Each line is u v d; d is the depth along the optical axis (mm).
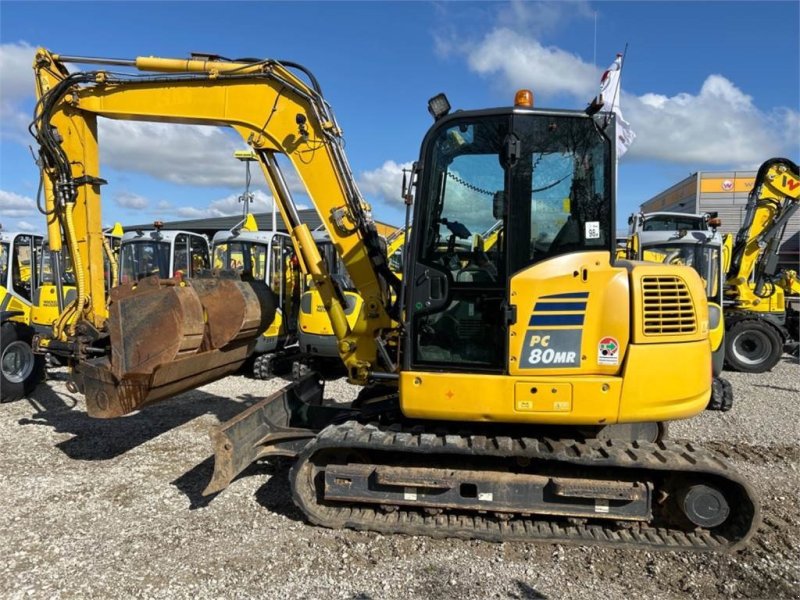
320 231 7875
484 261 3803
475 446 3750
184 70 4727
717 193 29812
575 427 4082
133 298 4312
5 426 6281
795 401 8086
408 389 3809
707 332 3939
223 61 4727
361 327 4590
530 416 3678
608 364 3676
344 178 4566
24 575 3391
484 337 3818
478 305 3830
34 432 6070
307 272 4781
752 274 11711
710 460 3689
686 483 3770
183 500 4430
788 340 12203
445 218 3857
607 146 3725
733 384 9391
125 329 4312
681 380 3705
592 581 3424
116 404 4500
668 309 3721
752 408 7621
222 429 4004
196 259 10000
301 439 4461
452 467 3977
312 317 8180
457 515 3990
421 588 3320
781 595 3301
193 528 3988
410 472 3863
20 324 7578
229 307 4898
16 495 4484
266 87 4656
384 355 4301
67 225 4949
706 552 3707
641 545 3715
